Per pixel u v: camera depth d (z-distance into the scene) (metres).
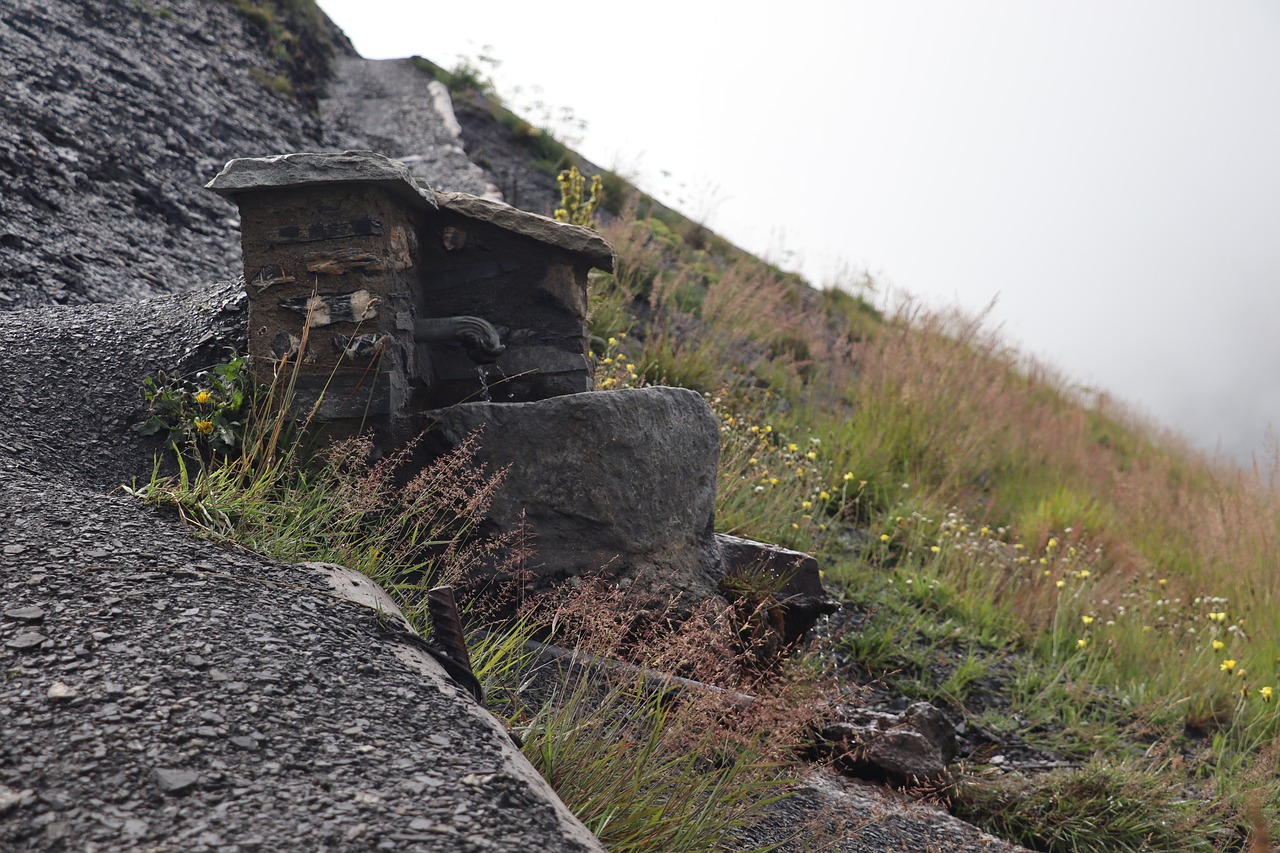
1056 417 10.14
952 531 6.74
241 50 12.40
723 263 11.91
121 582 2.44
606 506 3.68
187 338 4.02
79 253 5.93
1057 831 3.74
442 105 13.67
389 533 3.33
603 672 2.98
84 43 9.16
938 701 4.90
